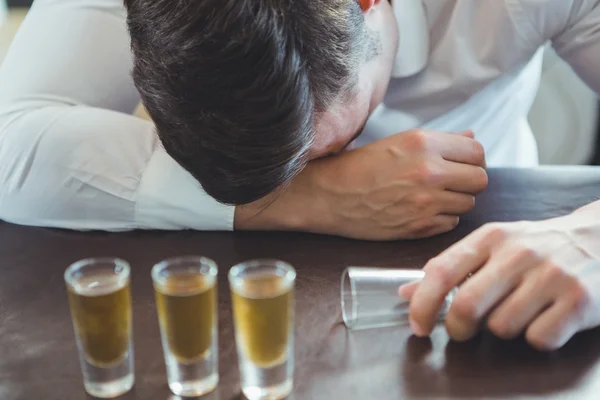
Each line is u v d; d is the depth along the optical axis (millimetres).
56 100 1058
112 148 971
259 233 949
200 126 617
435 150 920
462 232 918
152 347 708
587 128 1878
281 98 590
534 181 1035
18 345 721
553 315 654
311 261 861
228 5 564
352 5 679
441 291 683
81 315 619
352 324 717
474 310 662
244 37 564
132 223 970
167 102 627
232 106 593
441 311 697
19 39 1123
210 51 573
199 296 614
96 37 1089
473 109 1321
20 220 1007
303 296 779
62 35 1087
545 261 674
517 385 622
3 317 772
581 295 653
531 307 660
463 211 918
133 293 806
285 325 611
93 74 1087
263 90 581
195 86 593
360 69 711
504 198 990
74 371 678
